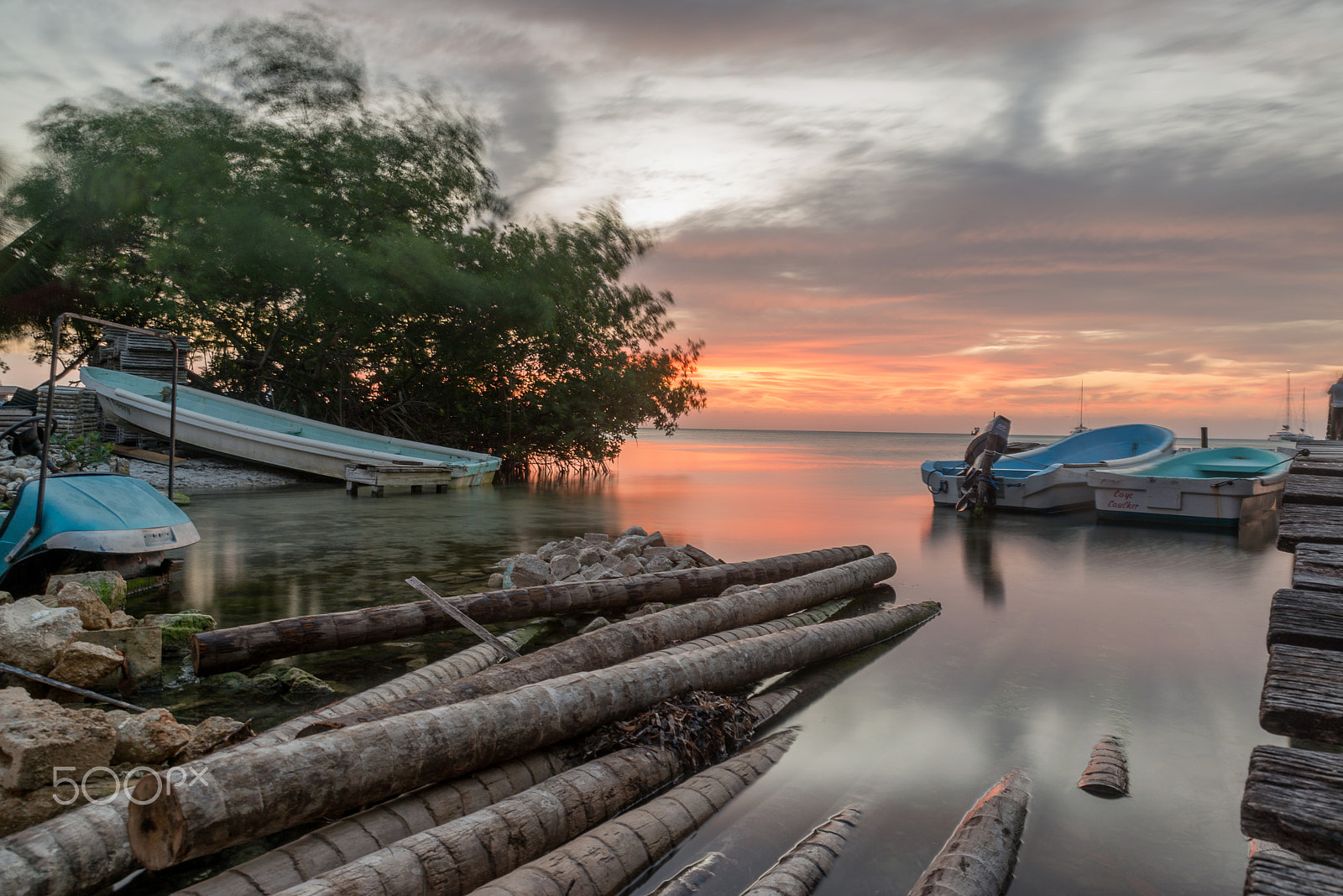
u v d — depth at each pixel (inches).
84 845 95.5
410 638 218.2
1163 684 197.2
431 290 837.8
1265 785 69.6
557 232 974.4
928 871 105.3
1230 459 644.7
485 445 1019.3
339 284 799.1
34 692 149.5
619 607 257.8
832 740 159.9
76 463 536.1
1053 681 199.2
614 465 1379.2
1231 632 250.1
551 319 906.7
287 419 795.4
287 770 101.5
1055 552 422.9
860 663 215.0
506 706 128.4
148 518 241.8
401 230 856.9
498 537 422.3
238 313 902.4
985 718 172.9
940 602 293.7
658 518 555.8
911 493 808.9
